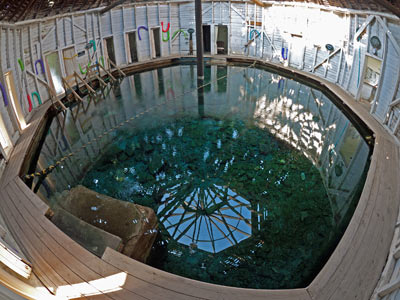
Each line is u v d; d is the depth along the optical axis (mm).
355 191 11008
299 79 20812
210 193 11469
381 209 8914
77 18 19266
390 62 12867
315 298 6668
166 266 8711
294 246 9219
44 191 11508
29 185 11594
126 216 9039
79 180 12109
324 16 18141
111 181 12086
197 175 12312
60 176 12312
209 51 25859
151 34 24062
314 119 16000
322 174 12062
